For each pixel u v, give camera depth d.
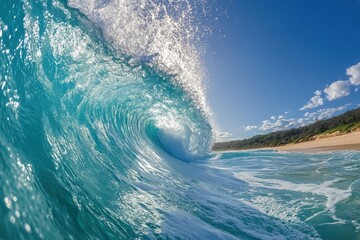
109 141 6.55
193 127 12.70
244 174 10.53
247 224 4.90
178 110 11.27
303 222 5.21
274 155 19.69
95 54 6.11
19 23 3.67
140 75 8.06
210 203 5.69
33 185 2.67
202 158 14.40
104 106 7.12
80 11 5.61
